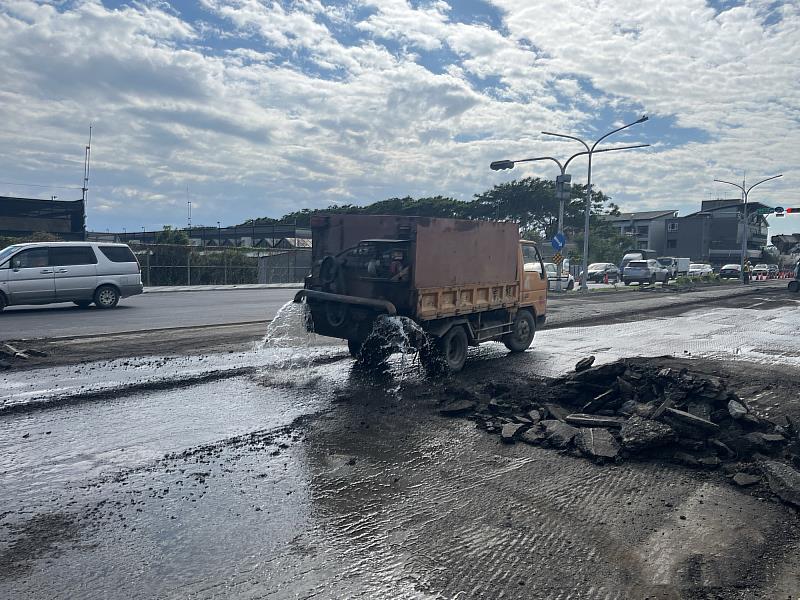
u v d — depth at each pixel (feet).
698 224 305.94
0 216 119.03
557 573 12.61
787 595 11.93
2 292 53.88
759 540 14.29
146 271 112.98
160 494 16.35
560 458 19.69
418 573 12.53
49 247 56.65
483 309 34.47
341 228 32.01
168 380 29.22
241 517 15.03
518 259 37.68
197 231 217.77
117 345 38.45
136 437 21.02
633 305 80.43
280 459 19.19
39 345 37.60
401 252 29.27
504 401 25.41
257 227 198.49
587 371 26.48
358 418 23.71
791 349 41.65
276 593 11.76
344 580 12.24
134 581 12.10
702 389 23.38
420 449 20.34
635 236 308.81
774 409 25.09
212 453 19.61
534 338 46.73
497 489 17.06
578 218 237.45
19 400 25.20
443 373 31.76
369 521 14.93
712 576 12.60
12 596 11.48
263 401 25.99
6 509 15.33
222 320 52.70
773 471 17.61
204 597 11.59
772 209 179.11
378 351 32.09
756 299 93.71
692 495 16.89
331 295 30.99
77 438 20.80
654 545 13.93
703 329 53.52
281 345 38.40
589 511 15.74
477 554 13.35
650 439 19.80
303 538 13.98
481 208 237.45
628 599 11.68
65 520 14.74
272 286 117.29
